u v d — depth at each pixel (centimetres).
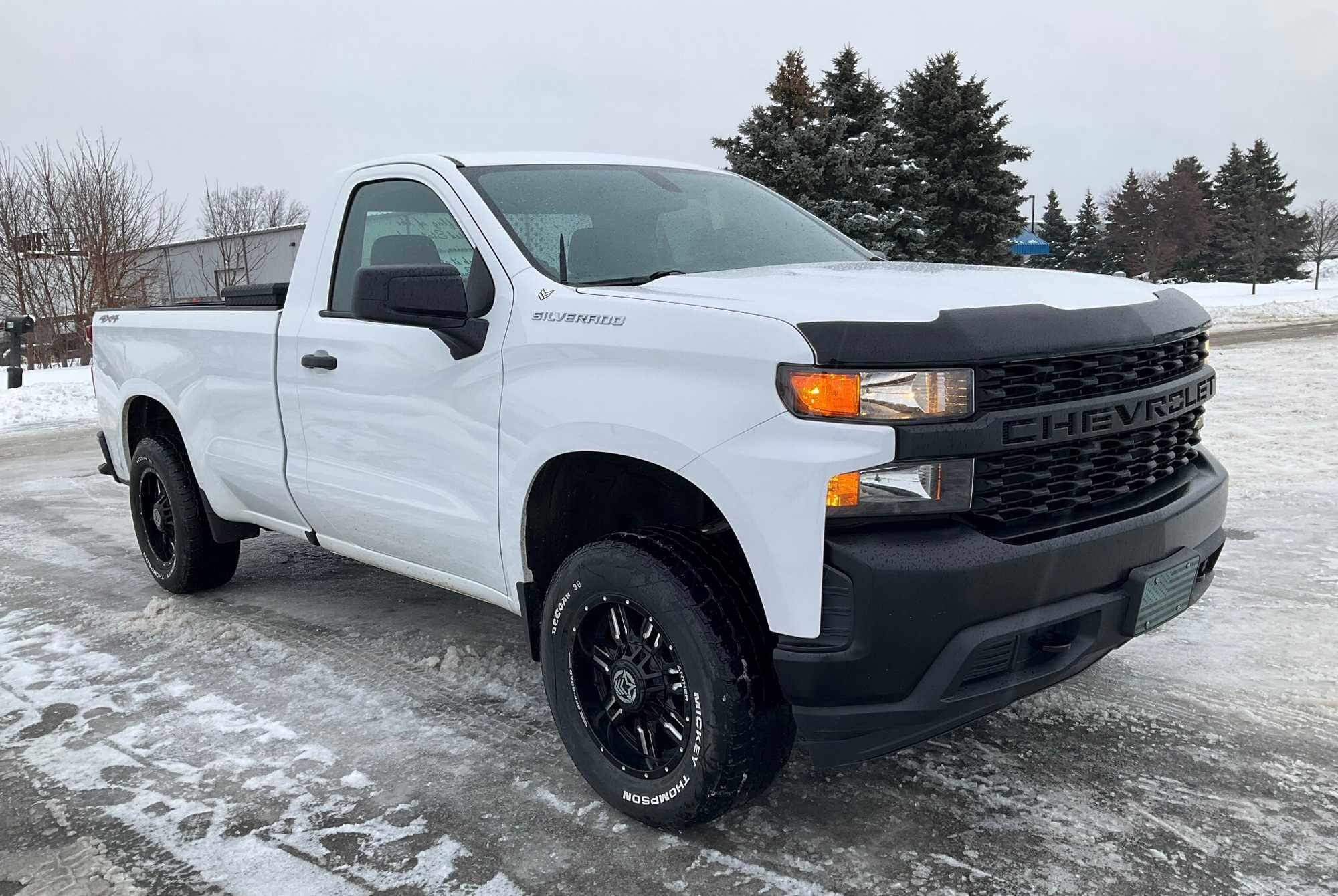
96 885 254
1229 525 538
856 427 224
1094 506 255
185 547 478
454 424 314
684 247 343
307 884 251
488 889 247
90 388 1500
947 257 3769
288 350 383
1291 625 396
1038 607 237
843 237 400
